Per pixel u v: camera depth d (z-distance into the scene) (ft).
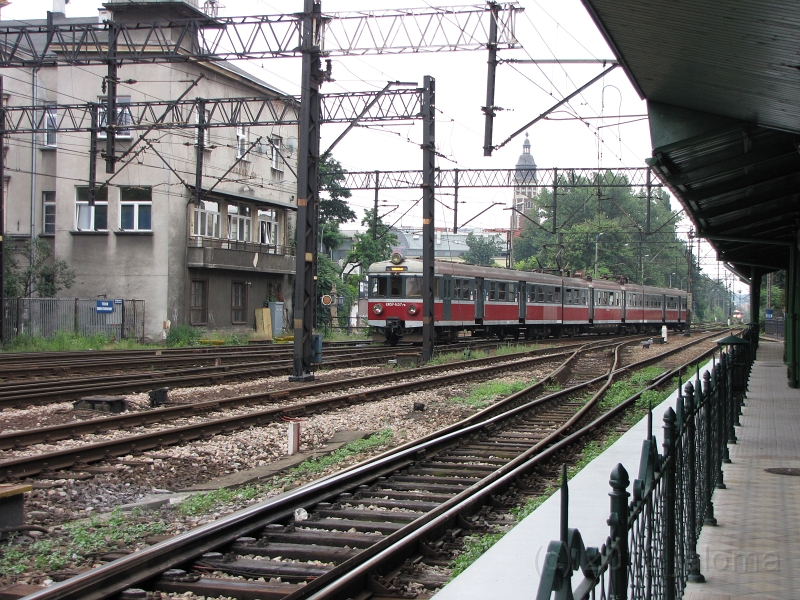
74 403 48.96
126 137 122.11
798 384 66.95
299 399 55.42
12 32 74.49
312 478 32.22
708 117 38.24
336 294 168.55
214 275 129.08
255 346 108.37
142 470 32.32
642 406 53.78
